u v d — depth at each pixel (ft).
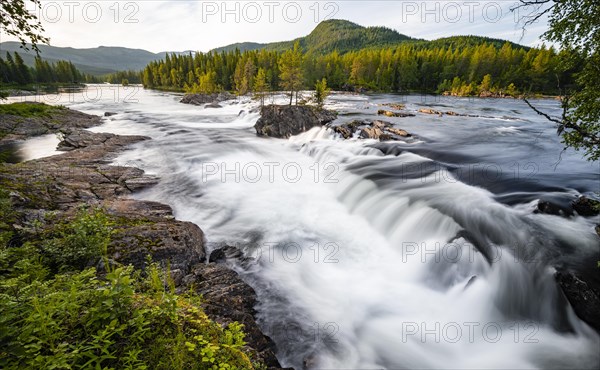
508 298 26.68
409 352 22.57
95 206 35.09
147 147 77.10
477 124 103.09
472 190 42.68
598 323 22.44
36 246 22.81
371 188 47.93
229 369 11.21
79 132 85.76
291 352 21.80
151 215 37.04
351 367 21.20
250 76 280.31
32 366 9.09
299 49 170.81
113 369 9.45
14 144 83.71
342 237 37.68
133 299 12.41
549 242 29.17
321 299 27.04
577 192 39.96
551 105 172.96
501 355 22.53
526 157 61.31
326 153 71.46
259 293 26.76
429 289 29.19
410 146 70.79
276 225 40.11
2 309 10.34
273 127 96.73
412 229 36.50
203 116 149.59
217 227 39.09
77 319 11.03
